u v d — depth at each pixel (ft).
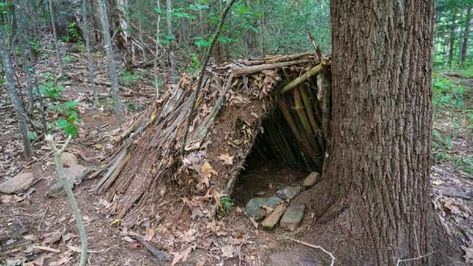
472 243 8.89
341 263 7.90
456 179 12.40
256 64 10.44
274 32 18.94
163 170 9.70
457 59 36.81
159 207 9.34
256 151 11.95
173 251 8.39
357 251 7.89
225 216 9.23
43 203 10.34
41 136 13.94
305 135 10.19
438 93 20.99
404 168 7.49
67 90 18.90
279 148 11.50
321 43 18.88
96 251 8.41
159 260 8.18
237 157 9.63
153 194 9.61
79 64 24.02
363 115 7.38
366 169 7.62
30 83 15.01
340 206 8.21
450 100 21.89
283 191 9.92
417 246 7.89
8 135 14.14
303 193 9.57
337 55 7.52
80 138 14.14
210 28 19.08
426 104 7.36
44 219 9.68
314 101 9.45
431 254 8.11
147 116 12.25
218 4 17.70
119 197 10.15
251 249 8.47
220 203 9.13
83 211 9.89
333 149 8.34
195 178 9.33
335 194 8.39
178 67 21.33
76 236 8.95
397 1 6.63
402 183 7.55
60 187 10.66
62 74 20.49
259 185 10.99
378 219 7.72
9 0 15.17
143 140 11.19
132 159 11.00
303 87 9.41
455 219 9.67
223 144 9.69
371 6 6.74
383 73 6.98
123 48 24.94
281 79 9.71
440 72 28.19
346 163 7.94
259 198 9.83
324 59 8.67
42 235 9.06
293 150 11.30
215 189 9.27
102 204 10.16
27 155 12.49
